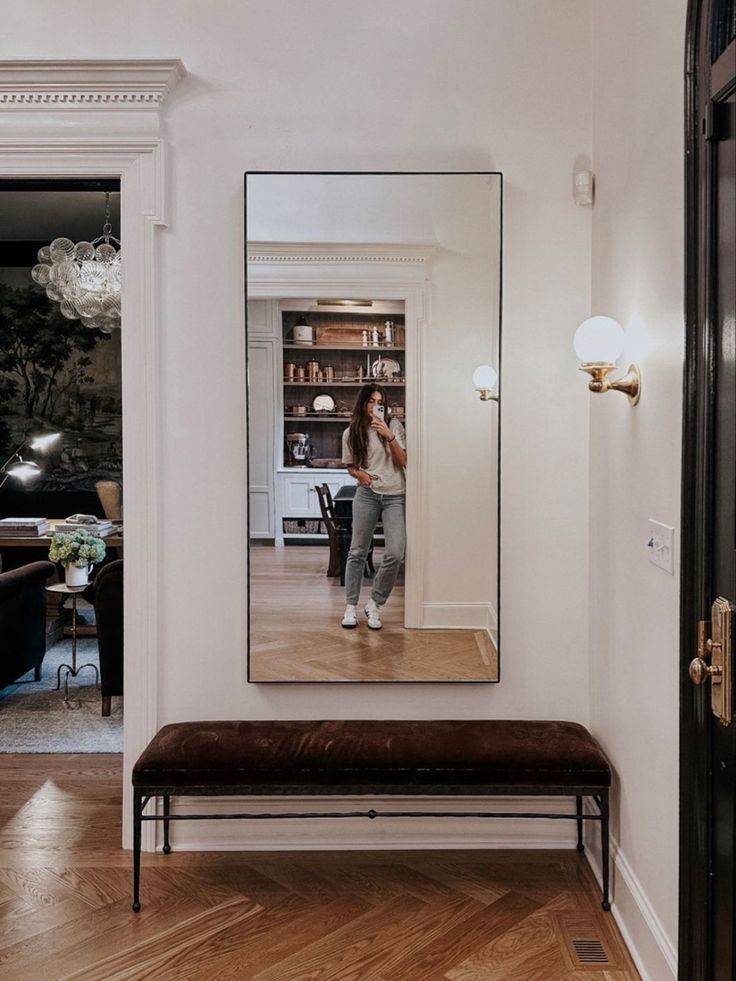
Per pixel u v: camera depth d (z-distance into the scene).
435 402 2.91
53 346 7.16
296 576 2.93
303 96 2.87
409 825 2.96
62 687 4.91
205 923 2.50
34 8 2.85
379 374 2.90
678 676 2.04
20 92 2.82
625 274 2.47
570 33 2.86
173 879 2.75
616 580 2.59
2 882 2.74
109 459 7.23
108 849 2.97
